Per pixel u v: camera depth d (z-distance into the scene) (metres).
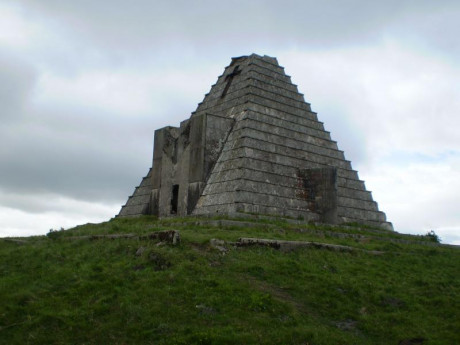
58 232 33.16
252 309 19.23
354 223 40.25
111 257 24.84
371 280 23.81
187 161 40.50
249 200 35.88
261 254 25.06
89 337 17.97
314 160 42.50
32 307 19.84
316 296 21.25
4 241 31.64
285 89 45.97
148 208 43.59
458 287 24.03
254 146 39.12
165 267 22.50
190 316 18.67
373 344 18.08
